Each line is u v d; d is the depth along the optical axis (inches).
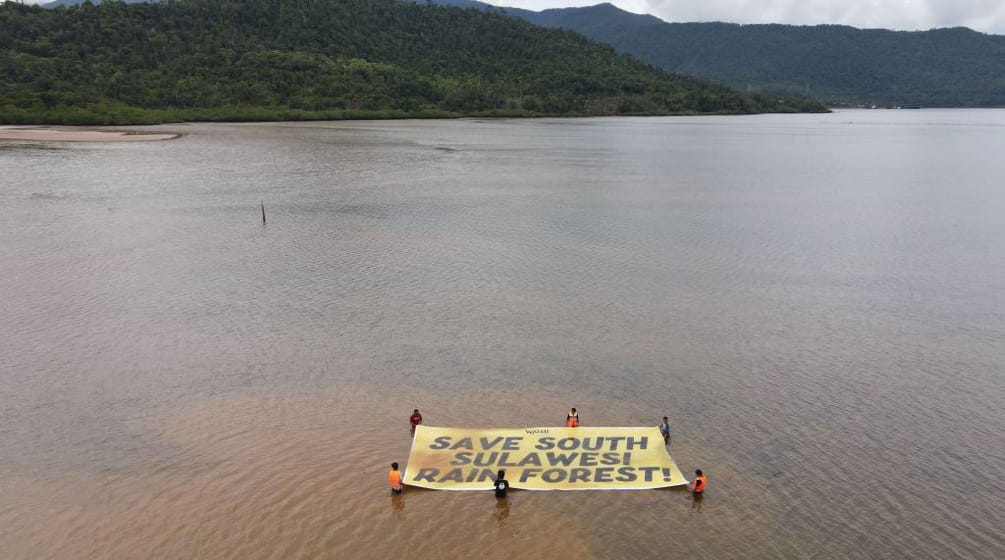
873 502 1228.5
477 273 2506.2
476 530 1143.6
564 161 5816.9
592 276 2496.3
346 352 1817.2
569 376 1702.8
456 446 1362.0
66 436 1396.4
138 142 6451.8
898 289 2396.7
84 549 1086.4
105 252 2659.9
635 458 1333.7
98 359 1742.1
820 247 2950.3
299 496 1221.7
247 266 2527.1
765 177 5083.7
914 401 1596.9
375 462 1326.3
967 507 1219.2
